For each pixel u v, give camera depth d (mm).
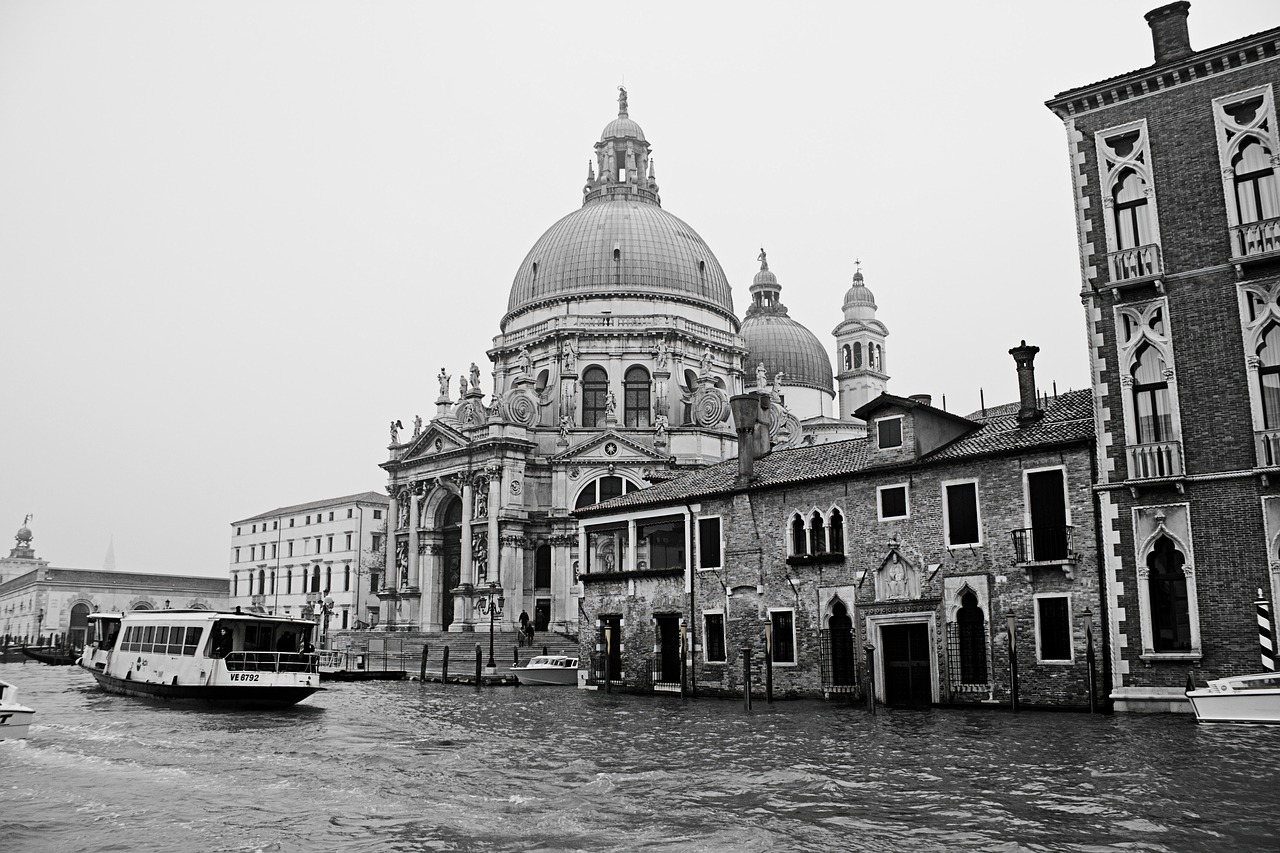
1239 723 24047
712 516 39688
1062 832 14484
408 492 79375
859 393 99250
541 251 83812
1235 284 26906
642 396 77688
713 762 21391
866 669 33719
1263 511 25875
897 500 34312
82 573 120000
